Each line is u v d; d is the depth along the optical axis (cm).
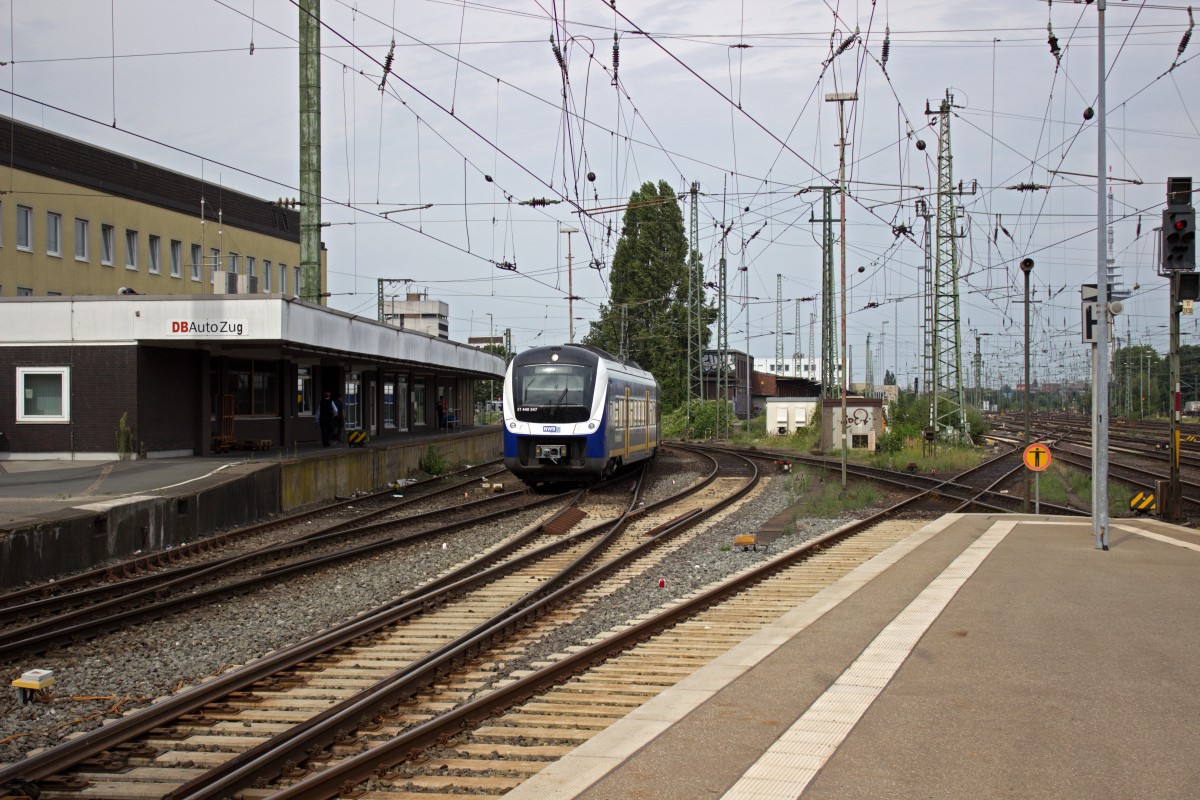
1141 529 1700
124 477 2070
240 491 2084
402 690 817
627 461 3127
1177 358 1908
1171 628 899
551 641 1036
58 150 4038
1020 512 2162
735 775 539
